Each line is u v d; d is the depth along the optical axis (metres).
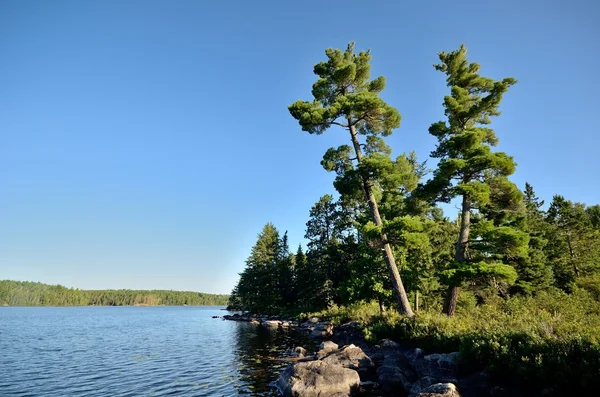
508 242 19.41
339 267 48.09
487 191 19.52
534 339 10.92
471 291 29.33
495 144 24.09
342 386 12.70
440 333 15.59
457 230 35.53
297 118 25.56
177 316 84.81
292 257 74.12
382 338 19.89
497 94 22.64
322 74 26.92
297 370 13.68
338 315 35.19
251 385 14.96
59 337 36.97
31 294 192.12
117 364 20.70
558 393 8.84
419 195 22.48
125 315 90.88
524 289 31.42
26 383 16.17
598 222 57.09
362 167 22.27
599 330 10.59
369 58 26.47
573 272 37.25
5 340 34.19
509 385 10.23
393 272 22.25
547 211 47.78
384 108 24.39
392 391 12.93
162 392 14.22
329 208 56.16
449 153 22.11
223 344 28.77
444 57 25.28
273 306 62.44
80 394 14.20
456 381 11.36
